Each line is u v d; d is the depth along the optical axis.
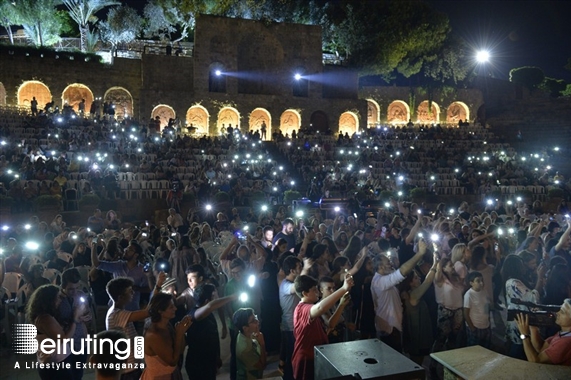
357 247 11.02
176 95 48.31
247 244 11.23
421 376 4.57
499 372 4.99
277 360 9.80
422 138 47.50
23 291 10.88
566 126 50.91
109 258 11.72
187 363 7.18
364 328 9.12
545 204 32.62
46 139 33.19
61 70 45.59
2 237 16.33
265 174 34.62
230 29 50.91
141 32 59.88
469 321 8.52
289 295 7.99
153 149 35.88
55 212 24.41
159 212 27.41
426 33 54.56
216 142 40.03
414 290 8.88
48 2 50.75
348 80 56.06
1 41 50.28
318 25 54.28
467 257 9.71
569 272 8.59
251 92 52.66
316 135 47.25
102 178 28.25
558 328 7.02
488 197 33.12
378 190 32.78
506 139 51.56
